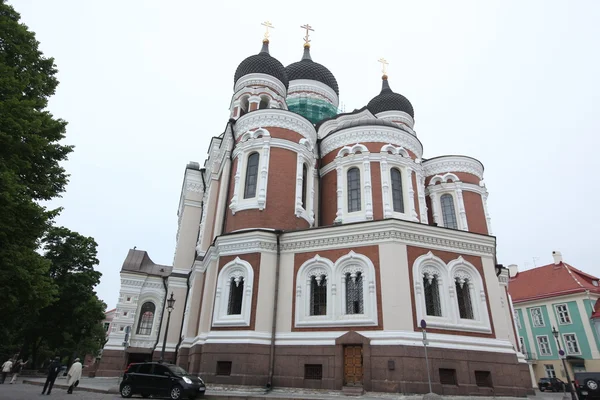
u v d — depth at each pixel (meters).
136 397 19.06
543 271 54.00
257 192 27.44
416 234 22.94
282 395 19.30
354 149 30.70
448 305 22.23
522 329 51.91
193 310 27.84
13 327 37.00
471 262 23.83
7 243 15.98
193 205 37.25
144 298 35.72
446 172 35.31
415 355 19.92
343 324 21.52
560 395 28.03
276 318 23.00
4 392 20.39
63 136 19.61
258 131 29.52
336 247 23.55
